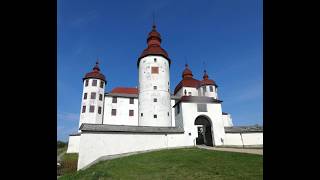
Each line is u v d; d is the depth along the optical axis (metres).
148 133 29.28
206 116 32.97
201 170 14.47
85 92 47.50
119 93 51.41
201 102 33.56
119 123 46.56
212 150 23.19
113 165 18.67
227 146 30.84
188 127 31.62
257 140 32.84
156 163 18.08
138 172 15.38
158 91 40.34
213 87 54.47
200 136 38.00
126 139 27.97
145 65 42.50
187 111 32.56
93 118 45.19
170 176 13.68
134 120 47.44
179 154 21.45
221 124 32.91
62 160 31.33
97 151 26.34
